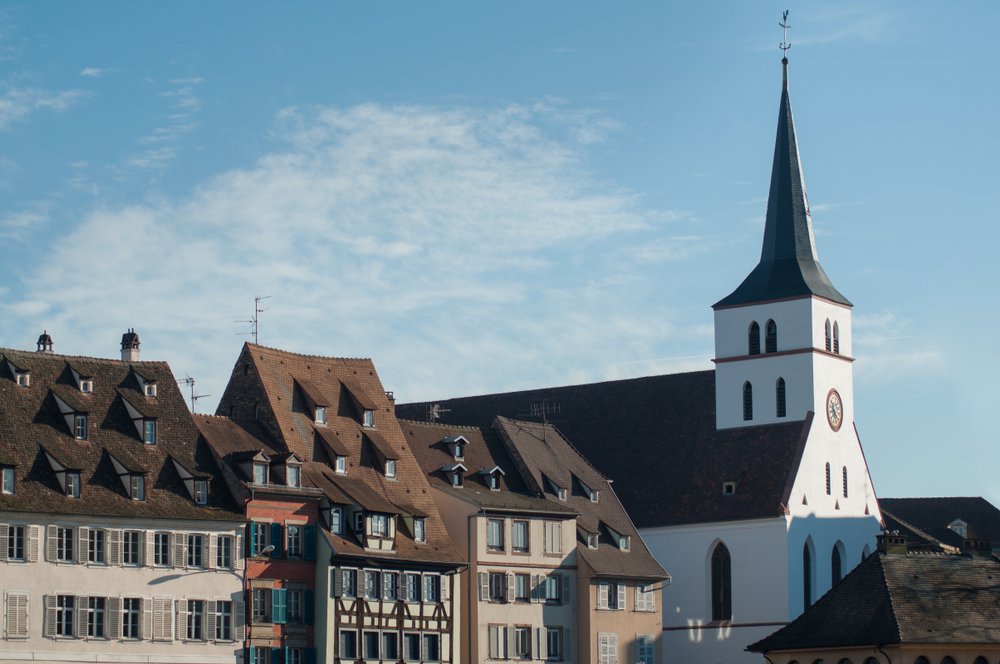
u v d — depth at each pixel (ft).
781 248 541.34
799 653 385.29
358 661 410.11
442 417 579.07
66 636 363.97
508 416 573.33
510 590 453.99
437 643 428.97
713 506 520.42
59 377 387.96
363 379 455.22
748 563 510.58
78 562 367.45
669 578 490.90
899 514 630.33
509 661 450.30
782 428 526.16
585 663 466.70
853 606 385.09
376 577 417.49
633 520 533.55
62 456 373.40
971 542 409.49
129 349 409.28
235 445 409.90
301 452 422.82
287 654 398.01
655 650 485.97
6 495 360.89
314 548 407.03
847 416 536.83
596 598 471.21
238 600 389.39
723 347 542.16
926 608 379.96
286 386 433.07
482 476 470.80
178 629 379.76
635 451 549.95
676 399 556.10
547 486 480.23
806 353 526.16
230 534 390.42
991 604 383.86
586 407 569.64
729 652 509.35
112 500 375.45
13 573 358.43
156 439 391.65
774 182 546.26
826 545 519.60
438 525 441.27
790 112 549.54
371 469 437.99
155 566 378.32
